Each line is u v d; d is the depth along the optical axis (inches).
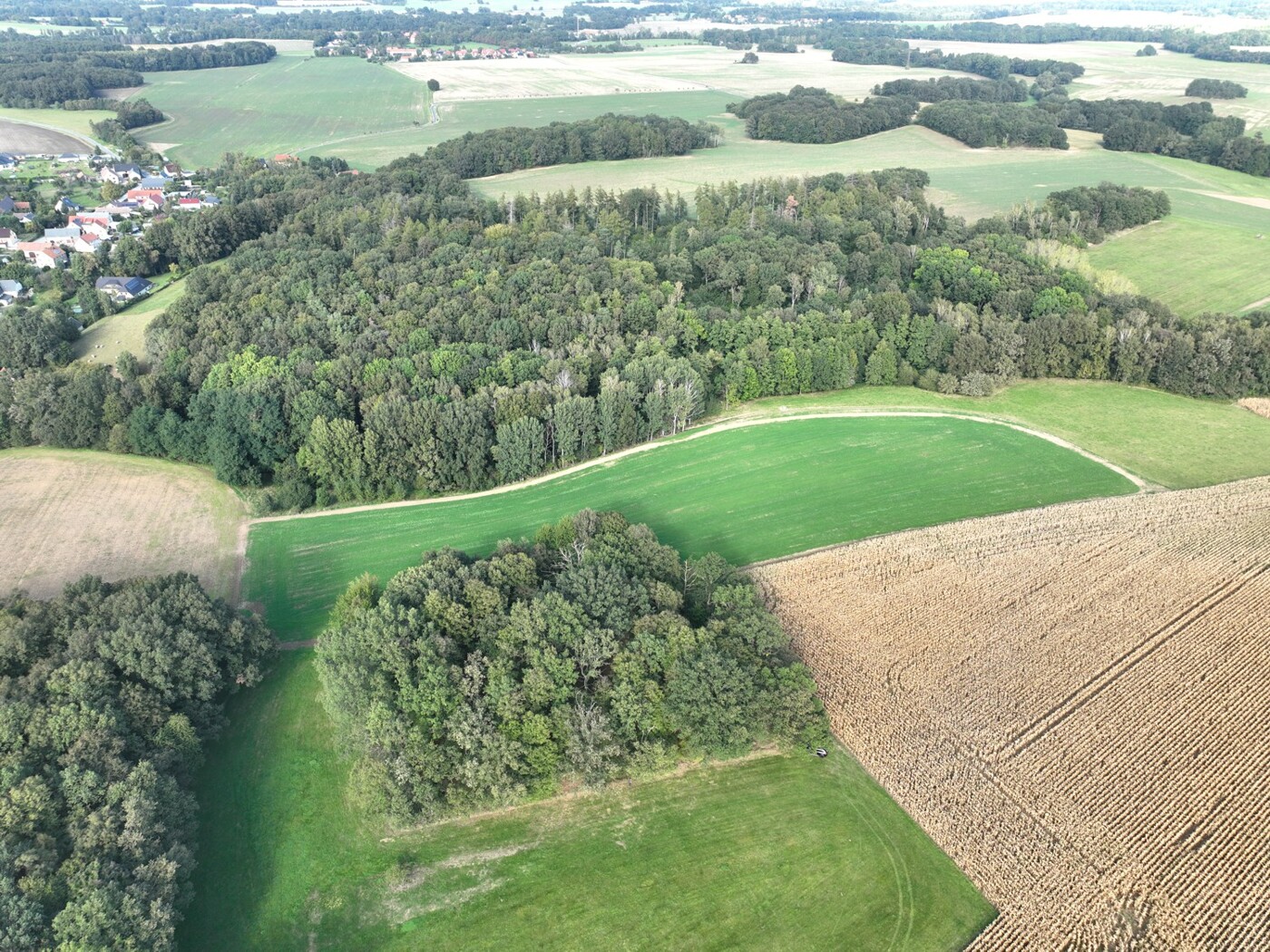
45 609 3282.5
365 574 3713.1
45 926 2244.1
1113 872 2623.0
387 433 4712.1
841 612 3715.6
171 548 4355.3
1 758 2659.9
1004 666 3400.6
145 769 2669.8
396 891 2625.5
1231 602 3742.6
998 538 4222.4
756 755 3117.6
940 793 2908.5
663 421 5275.6
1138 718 3154.5
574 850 2755.9
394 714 2923.2
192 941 2487.7
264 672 3467.0
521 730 2925.7
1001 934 2464.3
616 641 3164.4
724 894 2608.3
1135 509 4468.5
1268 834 2728.8
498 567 3565.5
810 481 4830.2
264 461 4872.0
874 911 2554.1
